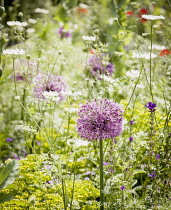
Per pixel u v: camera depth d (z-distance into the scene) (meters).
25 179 4.45
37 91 5.58
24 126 4.44
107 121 4.06
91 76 6.61
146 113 5.95
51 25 8.55
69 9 11.10
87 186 4.29
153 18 4.52
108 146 4.99
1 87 7.81
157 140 4.64
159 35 7.89
